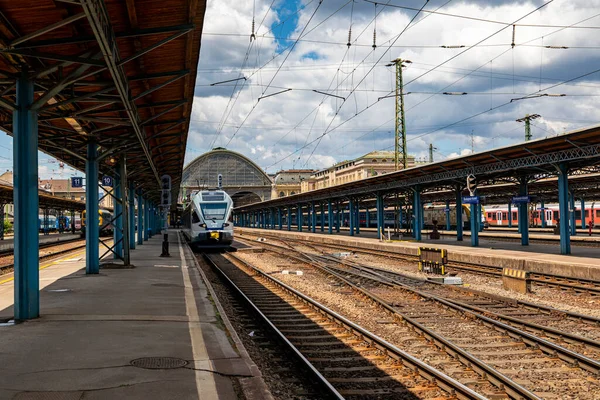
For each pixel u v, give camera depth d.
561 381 7.59
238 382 6.68
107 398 5.91
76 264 23.91
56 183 115.25
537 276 20.67
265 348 9.68
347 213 86.44
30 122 10.17
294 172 142.25
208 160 127.88
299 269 24.78
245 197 141.62
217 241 35.41
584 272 19.09
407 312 13.08
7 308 12.02
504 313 12.99
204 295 14.47
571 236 42.56
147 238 50.06
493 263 24.50
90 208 19.39
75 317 10.77
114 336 9.04
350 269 24.12
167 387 6.34
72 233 78.00
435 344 9.62
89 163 19.12
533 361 8.59
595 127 19.69
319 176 125.12
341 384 7.48
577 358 8.30
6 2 7.91
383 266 26.16
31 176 10.30
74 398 5.88
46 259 27.30
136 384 6.42
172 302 12.90
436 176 33.72
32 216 10.41
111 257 27.58
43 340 8.69
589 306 14.18
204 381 6.59
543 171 29.97
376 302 14.10
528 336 9.63
